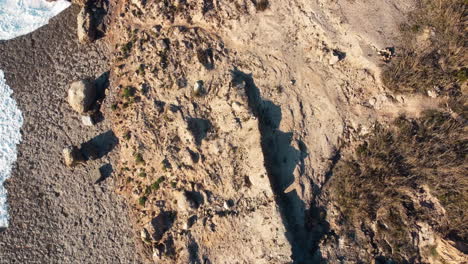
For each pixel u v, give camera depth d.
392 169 16.81
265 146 17.38
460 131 16.50
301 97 17.86
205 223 17.78
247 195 17.27
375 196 17.00
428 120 16.81
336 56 17.27
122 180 19.53
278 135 17.69
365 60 16.89
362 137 17.55
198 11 18.61
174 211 18.44
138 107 19.28
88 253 19.38
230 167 17.53
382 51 16.75
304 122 17.73
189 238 18.02
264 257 16.66
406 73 16.47
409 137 16.89
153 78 19.05
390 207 17.02
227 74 18.25
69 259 19.39
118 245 19.25
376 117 17.39
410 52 16.80
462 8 16.47
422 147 16.69
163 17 19.14
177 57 18.89
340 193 17.33
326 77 17.78
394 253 16.91
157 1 19.23
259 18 18.20
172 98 18.78
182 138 18.34
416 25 16.89
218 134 17.91
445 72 16.64
